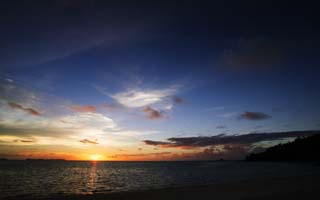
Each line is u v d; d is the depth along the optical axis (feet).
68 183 124.16
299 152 570.87
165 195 55.26
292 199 48.21
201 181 125.08
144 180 141.28
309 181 79.41
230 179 132.67
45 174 199.52
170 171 254.06
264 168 274.36
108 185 113.19
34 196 75.36
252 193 56.59
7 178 149.69
